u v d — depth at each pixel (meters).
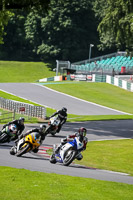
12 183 19.69
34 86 125.69
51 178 21.92
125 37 108.69
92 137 51.38
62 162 29.20
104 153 39.91
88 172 27.28
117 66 161.75
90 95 114.06
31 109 73.81
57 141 45.09
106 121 70.44
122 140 50.22
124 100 109.31
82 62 182.50
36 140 30.58
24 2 57.38
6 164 27.00
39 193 17.83
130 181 25.19
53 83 135.12
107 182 22.50
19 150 31.41
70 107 92.00
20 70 197.00
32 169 25.83
